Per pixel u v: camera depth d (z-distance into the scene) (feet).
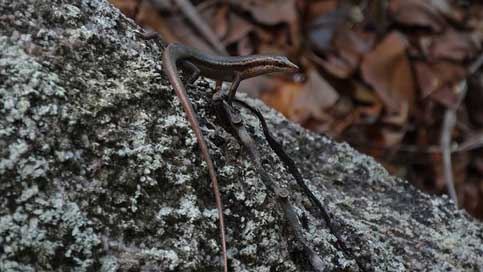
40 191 1.89
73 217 1.89
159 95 2.01
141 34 2.10
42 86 1.92
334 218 2.15
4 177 1.87
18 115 1.90
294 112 3.28
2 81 1.90
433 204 2.40
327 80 3.42
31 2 1.98
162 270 1.92
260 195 2.02
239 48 3.42
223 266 1.96
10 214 1.87
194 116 1.99
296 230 2.02
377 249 2.14
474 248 2.30
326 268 2.02
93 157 1.93
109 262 1.90
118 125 1.96
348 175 2.40
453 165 3.41
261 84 3.28
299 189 2.14
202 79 2.20
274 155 2.14
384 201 2.36
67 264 1.88
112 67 2.00
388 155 3.34
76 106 1.94
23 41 1.95
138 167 1.95
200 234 1.95
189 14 3.37
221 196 2.00
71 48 1.98
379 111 3.38
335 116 3.31
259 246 1.99
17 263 1.86
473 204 3.36
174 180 1.97
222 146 2.04
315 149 2.43
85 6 2.05
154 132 1.98
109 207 1.92
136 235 1.92
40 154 1.89
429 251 2.25
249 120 2.22
